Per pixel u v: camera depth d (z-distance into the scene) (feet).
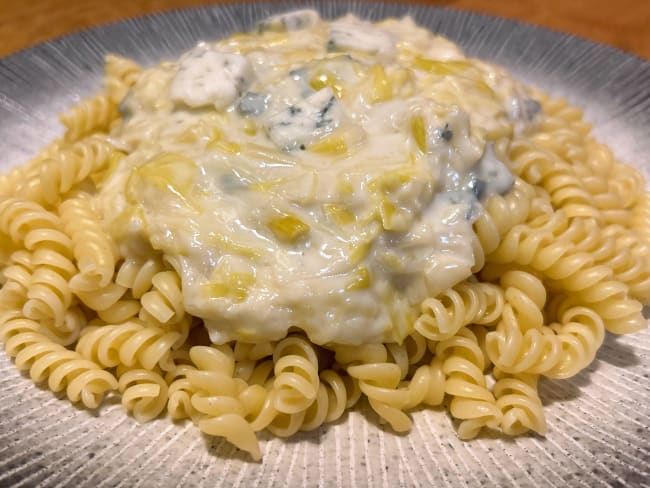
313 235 0.59
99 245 0.63
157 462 0.57
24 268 0.67
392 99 0.67
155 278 0.61
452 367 0.63
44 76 0.97
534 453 0.59
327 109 0.66
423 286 0.61
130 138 0.70
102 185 0.68
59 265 0.64
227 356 0.61
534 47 1.05
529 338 0.63
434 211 0.63
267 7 1.11
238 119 0.68
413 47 0.81
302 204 0.60
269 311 0.58
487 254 0.66
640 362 0.68
